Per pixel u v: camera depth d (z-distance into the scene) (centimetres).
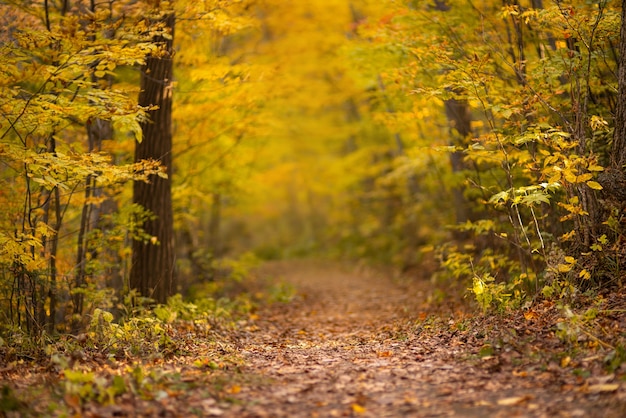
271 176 2562
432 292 1471
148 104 1073
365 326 1161
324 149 3000
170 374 641
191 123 1289
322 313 1451
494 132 887
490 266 1138
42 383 597
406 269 2072
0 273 904
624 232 804
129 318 948
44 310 915
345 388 605
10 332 815
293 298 1748
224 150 1484
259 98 1280
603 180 805
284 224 4431
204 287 1600
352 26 1395
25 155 773
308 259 3262
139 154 1089
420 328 966
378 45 1149
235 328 1120
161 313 966
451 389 575
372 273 2272
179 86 1266
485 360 656
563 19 843
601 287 786
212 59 1209
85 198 1012
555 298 809
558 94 936
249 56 1681
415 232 2211
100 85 1016
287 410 540
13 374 642
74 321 982
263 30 1811
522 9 977
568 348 639
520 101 886
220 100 1206
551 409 499
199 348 844
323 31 1862
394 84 1137
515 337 711
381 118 1266
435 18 1090
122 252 1127
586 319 676
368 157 2480
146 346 796
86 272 1002
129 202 1256
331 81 2103
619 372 546
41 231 831
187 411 531
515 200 811
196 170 1467
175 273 1148
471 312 999
